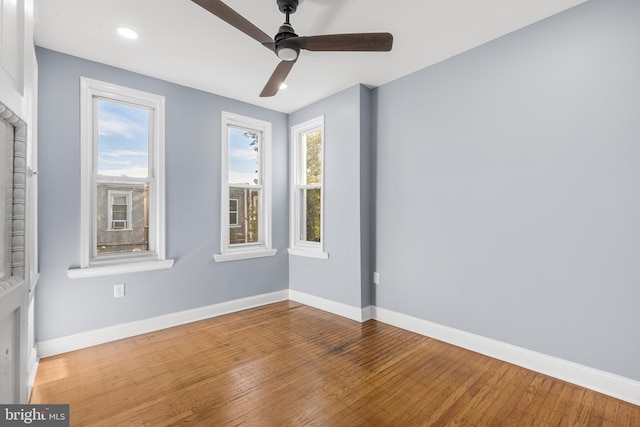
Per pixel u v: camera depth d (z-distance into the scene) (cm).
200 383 208
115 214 290
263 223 398
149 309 300
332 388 203
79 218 263
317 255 368
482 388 202
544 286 220
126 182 296
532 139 225
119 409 181
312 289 381
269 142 395
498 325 242
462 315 264
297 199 409
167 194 312
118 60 271
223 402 188
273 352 254
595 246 199
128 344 270
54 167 251
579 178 205
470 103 258
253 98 360
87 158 268
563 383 207
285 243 413
